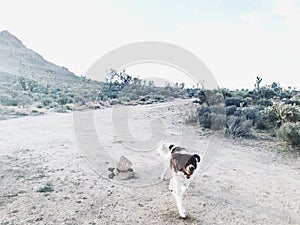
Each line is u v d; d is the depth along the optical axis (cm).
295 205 480
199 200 486
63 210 426
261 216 434
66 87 4119
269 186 574
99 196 489
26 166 645
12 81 4916
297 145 934
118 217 412
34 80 4581
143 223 397
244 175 644
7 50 12144
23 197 467
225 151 885
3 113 1723
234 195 518
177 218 416
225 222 409
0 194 475
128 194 504
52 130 1174
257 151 900
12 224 377
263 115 1366
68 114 1808
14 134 1054
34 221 388
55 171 617
